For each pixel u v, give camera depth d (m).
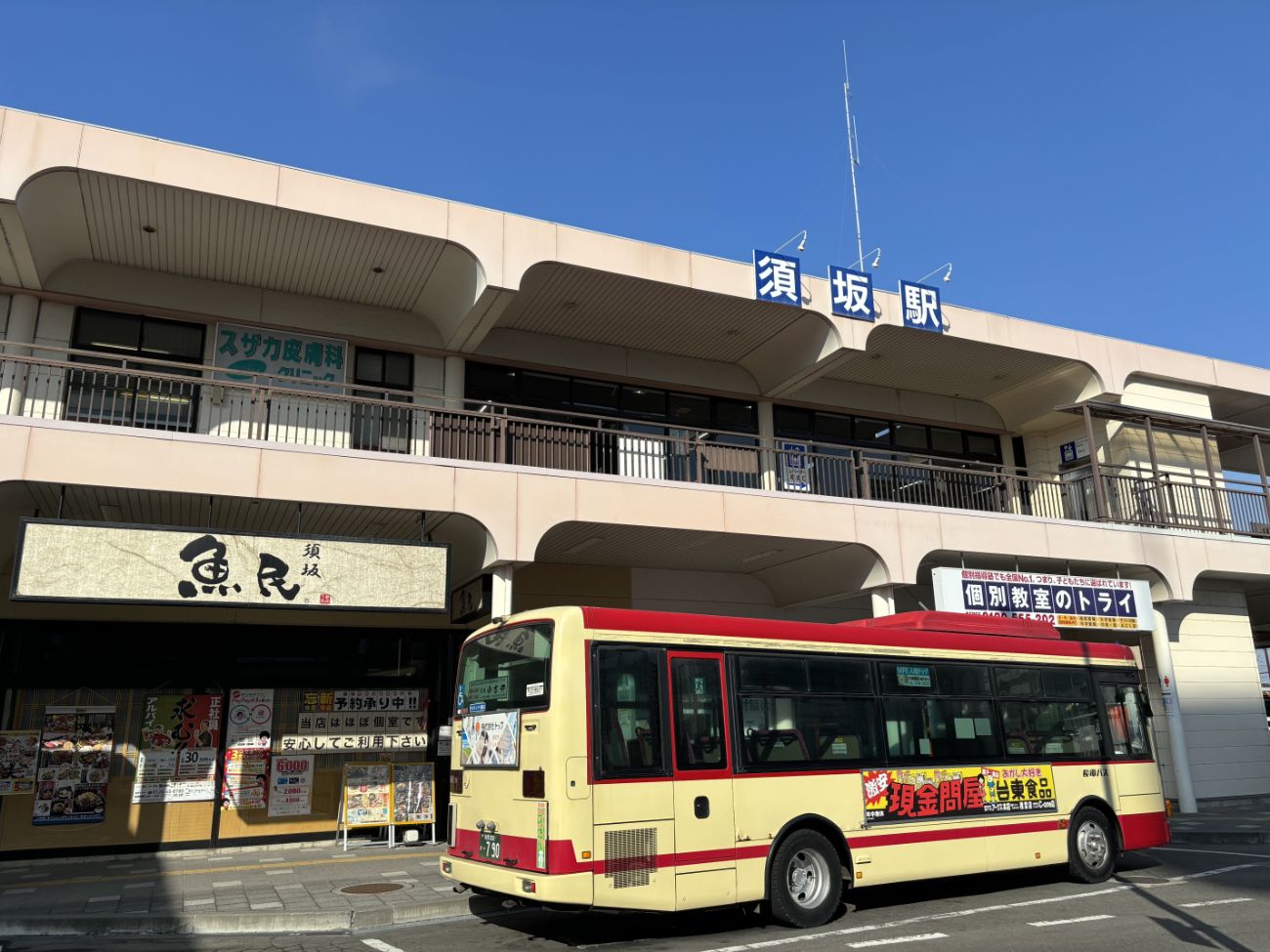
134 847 13.57
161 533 11.44
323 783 14.82
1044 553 18.02
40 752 13.38
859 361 19.81
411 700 15.62
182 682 14.32
